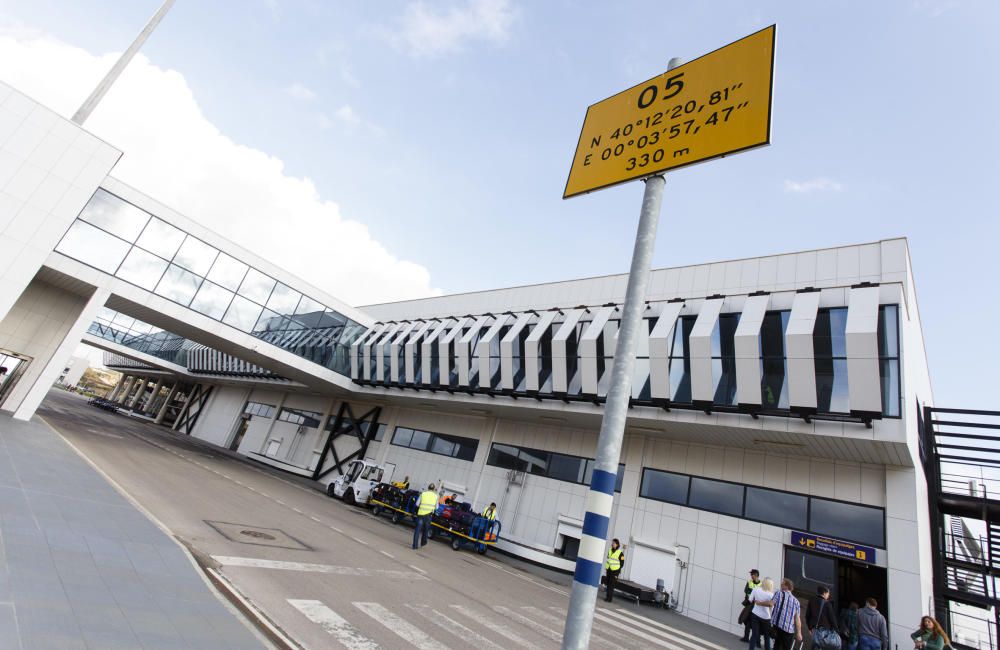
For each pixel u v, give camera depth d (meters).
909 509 14.00
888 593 13.42
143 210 21.05
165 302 21.72
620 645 9.20
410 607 7.78
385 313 33.84
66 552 5.59
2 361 20.42
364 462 24.67
